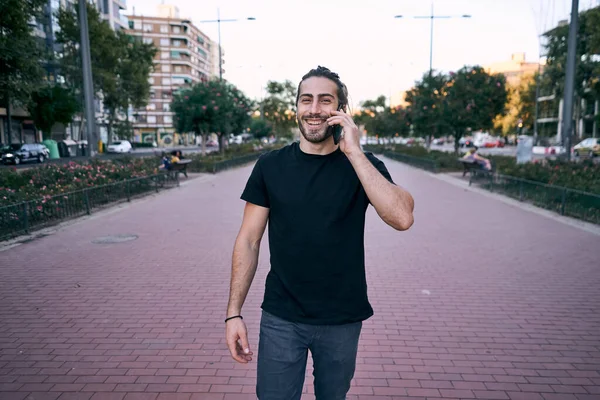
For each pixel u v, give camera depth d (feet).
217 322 14.99
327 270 6.11
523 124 194.29
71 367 12.05
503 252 23.85
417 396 10.72
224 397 10.61
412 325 14.74
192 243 26.12
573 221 32.27
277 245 6.30
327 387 6.57
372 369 11.93
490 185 49.65
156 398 10.59
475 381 11.37
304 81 6.17
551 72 110.11
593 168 43.50
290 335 6.27
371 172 5.70
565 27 87.71
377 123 151.94
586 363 12.28
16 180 36.52
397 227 5.76
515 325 14.74
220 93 97.55
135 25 261.24
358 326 6.42
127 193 43.19
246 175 72.59
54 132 139.74
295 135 194.39
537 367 12.06
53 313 15.83
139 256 23.27
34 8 80.74
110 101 145.48
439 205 39.93
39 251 24.29
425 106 98.22
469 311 15.90
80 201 35.83
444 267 21.24
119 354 12.77
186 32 271.90
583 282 18.99
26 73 80.28
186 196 46.83
